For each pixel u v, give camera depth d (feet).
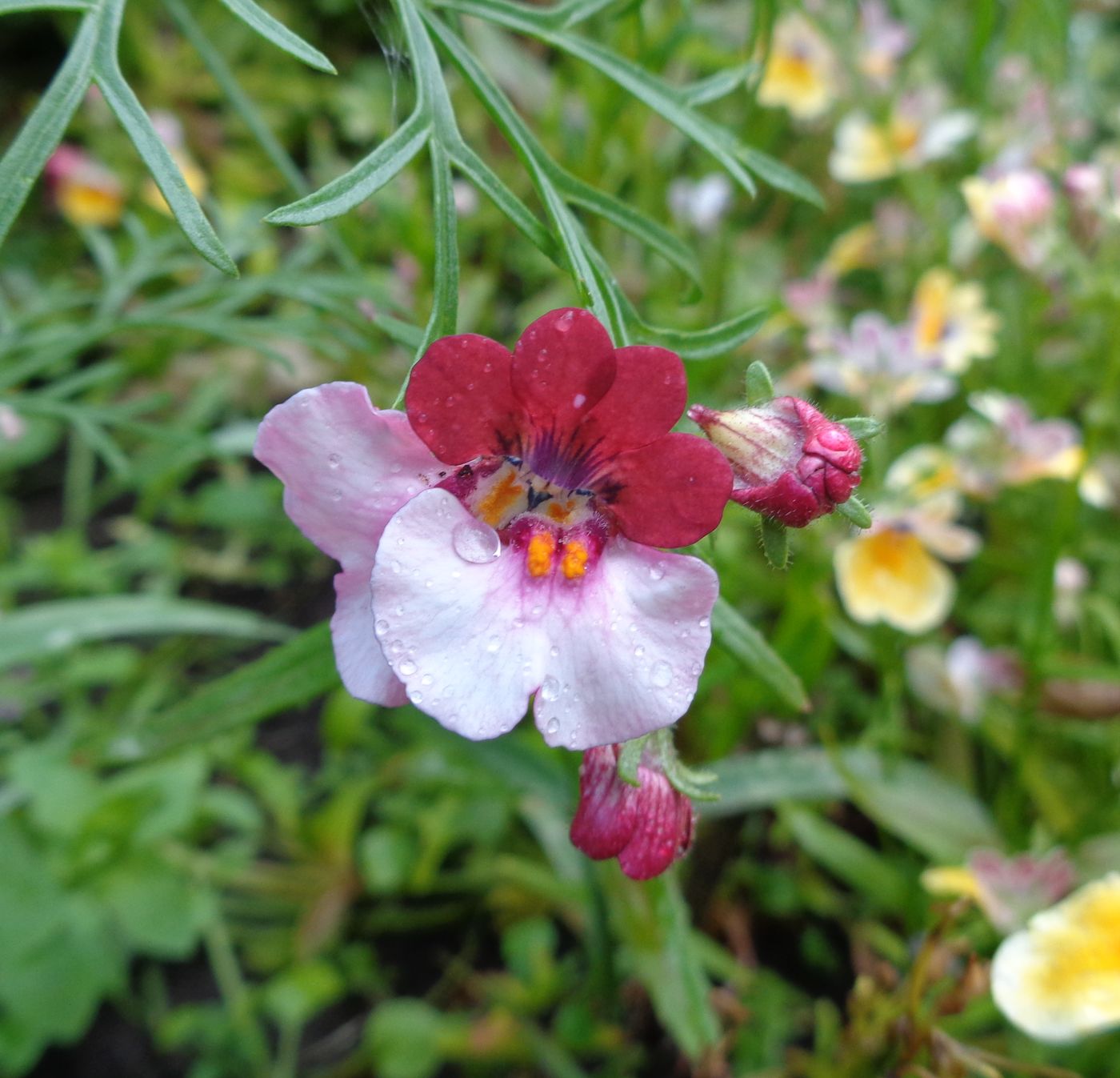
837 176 0.50
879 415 0.39
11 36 0.78
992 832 0.35
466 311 0.51
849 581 0.37
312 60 0.19
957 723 0.41
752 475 0.20
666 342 0.22
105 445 0.34
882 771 0.36
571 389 0.18
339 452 0.19
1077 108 0.54
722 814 0.36
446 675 0.18
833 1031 0.35
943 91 0.53
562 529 0.19
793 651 0.37
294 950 0.40
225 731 0.26
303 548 0.56
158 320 0.34
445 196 0.21
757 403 0.21
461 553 0.18
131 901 0.36
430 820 0.41
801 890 0.40
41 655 0.37
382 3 0.26
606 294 0.21
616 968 0.38
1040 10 0.42
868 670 0.44
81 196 0.60
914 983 0.27
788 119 0.59
